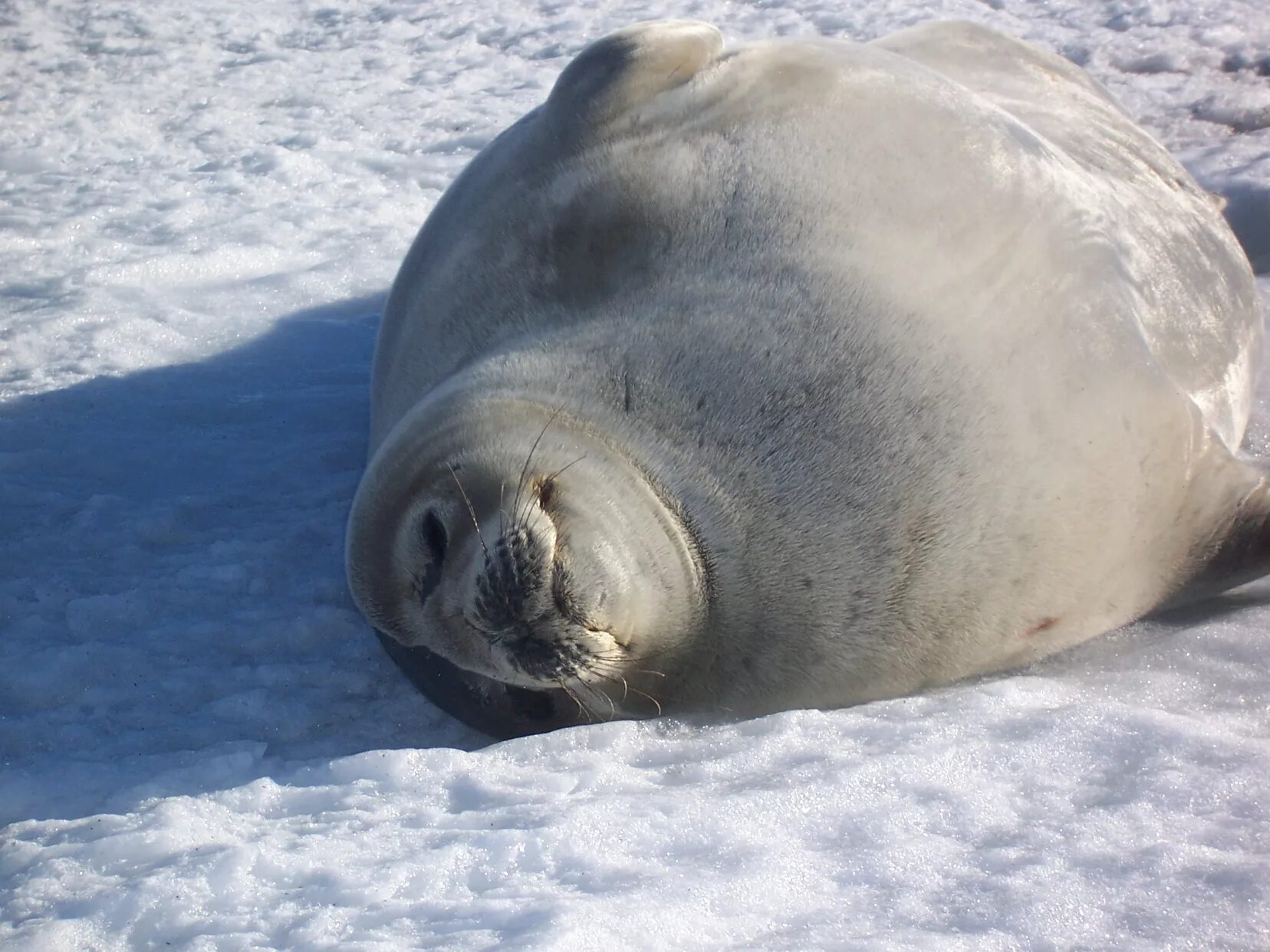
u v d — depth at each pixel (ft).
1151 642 16.43
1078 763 13.30
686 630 15.19
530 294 17.40
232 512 21.26
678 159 17.35
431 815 13.38
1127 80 36.63
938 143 17.21
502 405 15.88
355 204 33.42
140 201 33.83
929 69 18.75
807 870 11.78
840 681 15.79
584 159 17.89
